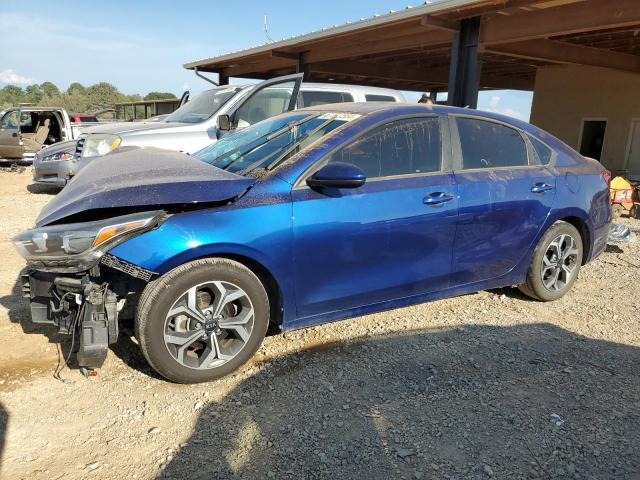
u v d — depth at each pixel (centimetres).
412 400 307
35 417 281
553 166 458
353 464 252
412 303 395
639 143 1380
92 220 300
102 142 734
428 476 245
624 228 679
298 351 364
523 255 441
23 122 1507
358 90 834
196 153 466
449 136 401
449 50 1303
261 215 320
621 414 298
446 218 384
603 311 456
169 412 290
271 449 261
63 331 302
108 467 246
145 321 296
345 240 346
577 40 1120
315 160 344
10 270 520
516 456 260
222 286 315
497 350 373
